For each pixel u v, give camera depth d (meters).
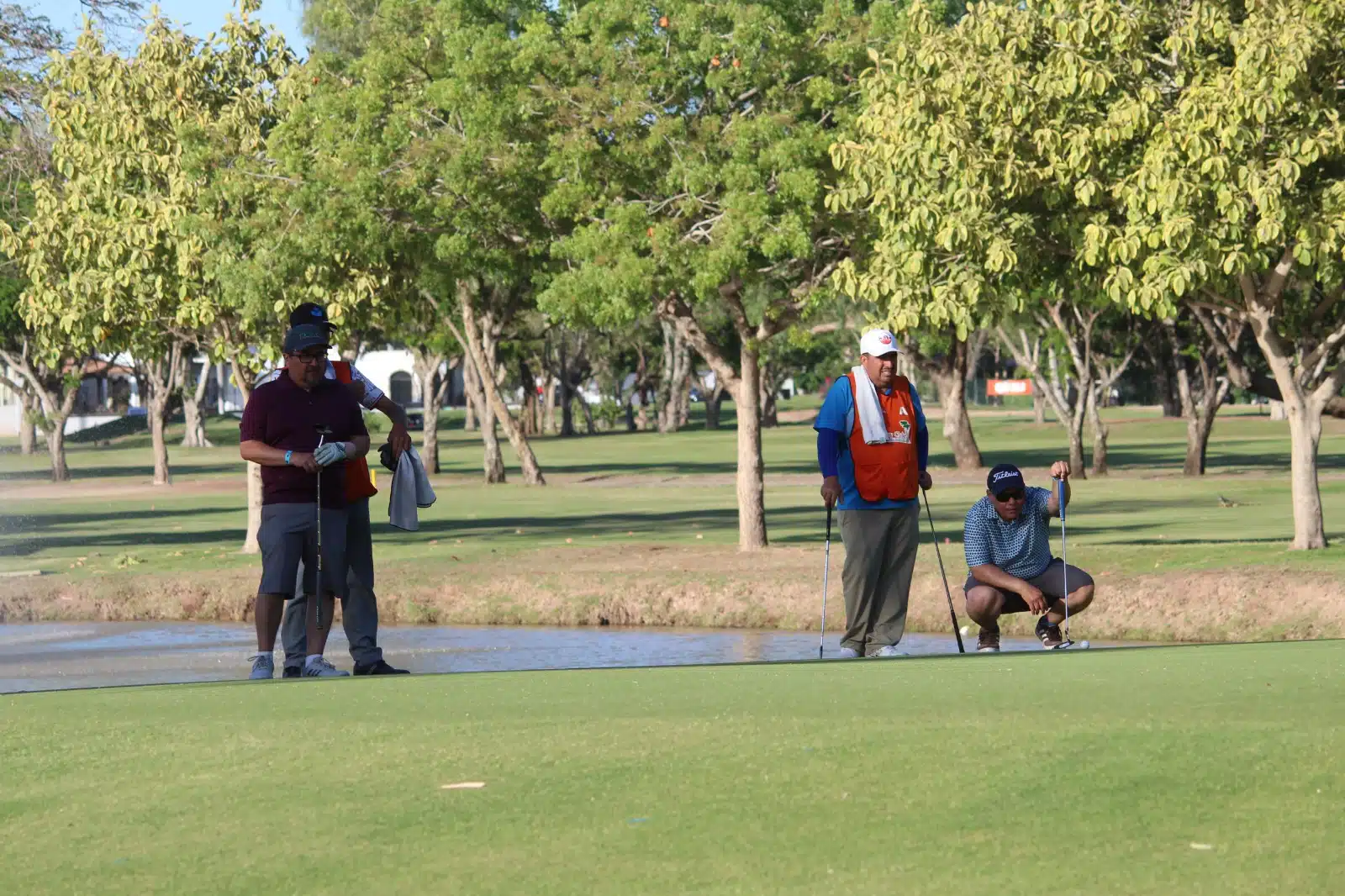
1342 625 19.62
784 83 28.52
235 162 30.06
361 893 4.74
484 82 28.22
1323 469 64.81
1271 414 123.81
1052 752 6.53
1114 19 23.97
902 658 10.78
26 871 5.11
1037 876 4.70
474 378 71.94
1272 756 6.38
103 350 32.03
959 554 25.56
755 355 30.34
